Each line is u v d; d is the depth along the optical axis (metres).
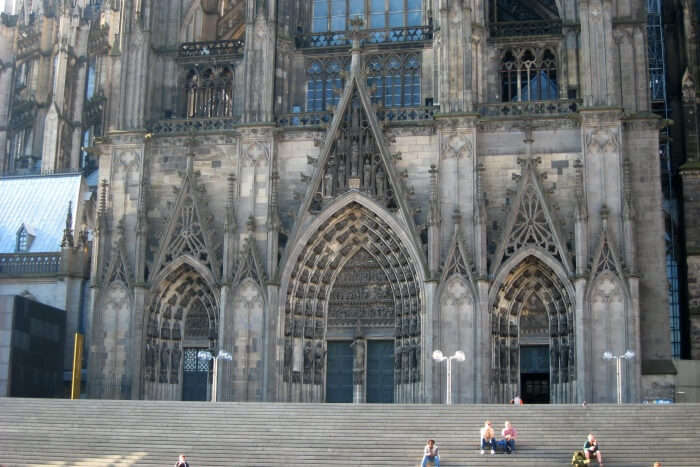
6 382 81.62
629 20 83.88
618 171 79.44
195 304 87.31
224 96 90.00
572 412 62.97
